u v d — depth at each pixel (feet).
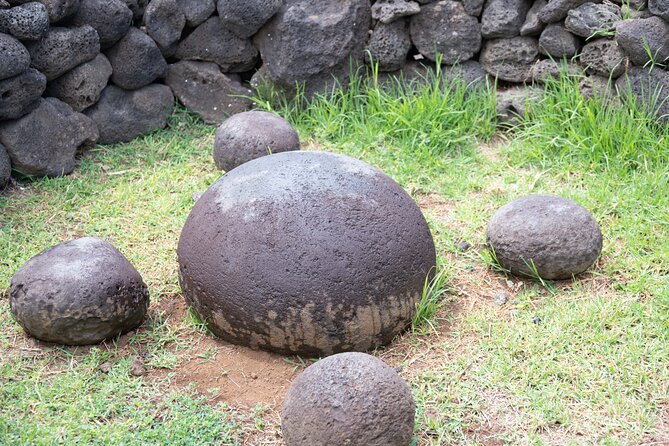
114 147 19.04
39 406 11.35
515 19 19.15
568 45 18.66
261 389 11.85
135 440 10.77
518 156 18.20
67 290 12.16
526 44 19.33
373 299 11.89
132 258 15.11
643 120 17.38
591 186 16.71
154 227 16.12
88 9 17.80
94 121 18.74
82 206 16.87
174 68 19.97
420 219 12.90
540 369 11.95
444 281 13.93
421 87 20.02
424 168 17.97
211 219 12.34
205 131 19.92
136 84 19.06
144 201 17.03
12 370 12.09
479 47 19.80
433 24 19.66
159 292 14.08
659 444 10.61
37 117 17.38
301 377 10.25
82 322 12.25
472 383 11.82
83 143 18.58
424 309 12.94
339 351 12.14
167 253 15.25
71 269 12.32
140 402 11.46
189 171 18.20
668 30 17.15
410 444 10.71
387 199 12.48
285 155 12.99
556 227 13.64
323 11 19.54
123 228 16.08
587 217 13.84
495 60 19.63
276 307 11.73
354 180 12.42
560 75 18.76
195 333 13.03
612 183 16.66
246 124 17.54
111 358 12.47
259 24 19.42
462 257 15.01
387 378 10.04
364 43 20.04
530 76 19.53
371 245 11.90
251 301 11.85
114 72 18.84
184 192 17.35
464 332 12.92
